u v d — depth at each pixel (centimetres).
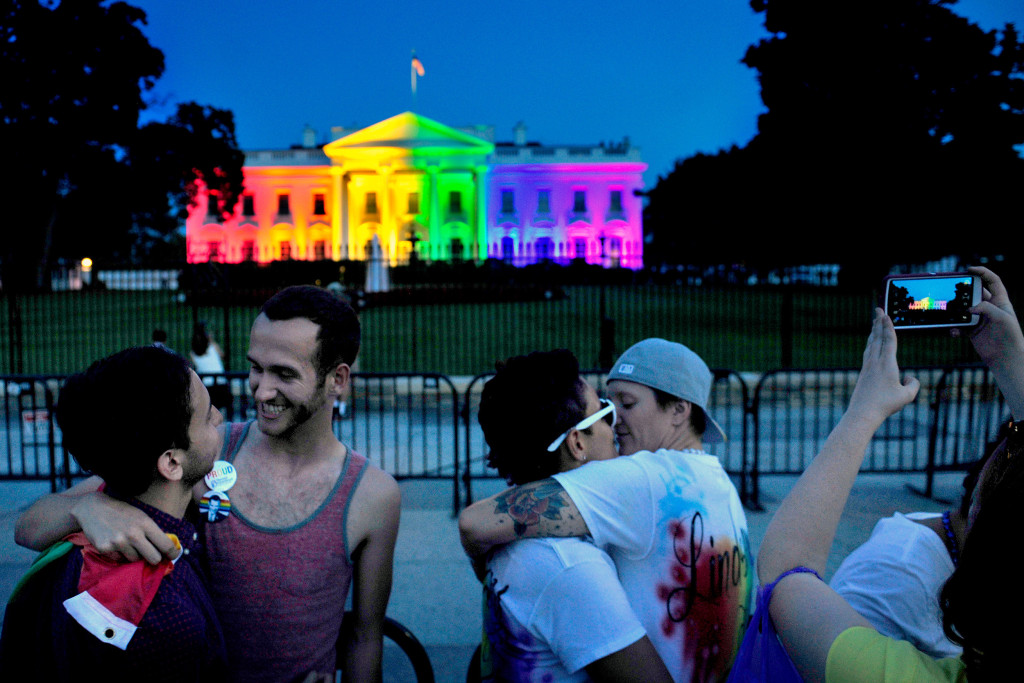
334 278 1786
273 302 149
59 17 2866
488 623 138
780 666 98
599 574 125
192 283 1056
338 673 280
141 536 111
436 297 1983
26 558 416
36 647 114
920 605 141
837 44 1967
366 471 159
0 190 2994
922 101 1981
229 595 146
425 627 343
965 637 78
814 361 1363
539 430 138
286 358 143
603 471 136
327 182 5512
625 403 170
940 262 2152
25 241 3084
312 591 149
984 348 114
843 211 2045
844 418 107
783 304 1175
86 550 113
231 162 3581
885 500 544
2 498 554
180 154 3381
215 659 125
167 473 117
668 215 3994
